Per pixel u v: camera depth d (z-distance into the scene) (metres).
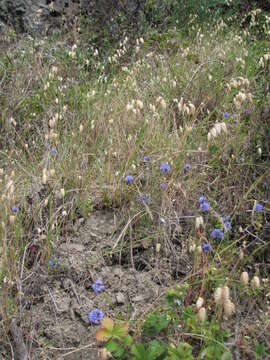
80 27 1.44
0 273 0.54
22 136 0.93
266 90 0.91
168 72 1.15
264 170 0.74
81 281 0.58
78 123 0.92
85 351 0.50
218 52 1.24
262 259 0.61
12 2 1.37
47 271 0.59
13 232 0.59
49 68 1.21
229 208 0.68
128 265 0.62
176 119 0.96
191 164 0.75
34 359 0.49
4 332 0.50
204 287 0.53
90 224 0.68
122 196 0.71
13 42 1.33
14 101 1.02
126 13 1.51
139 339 0.47
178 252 0.63
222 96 1.00
